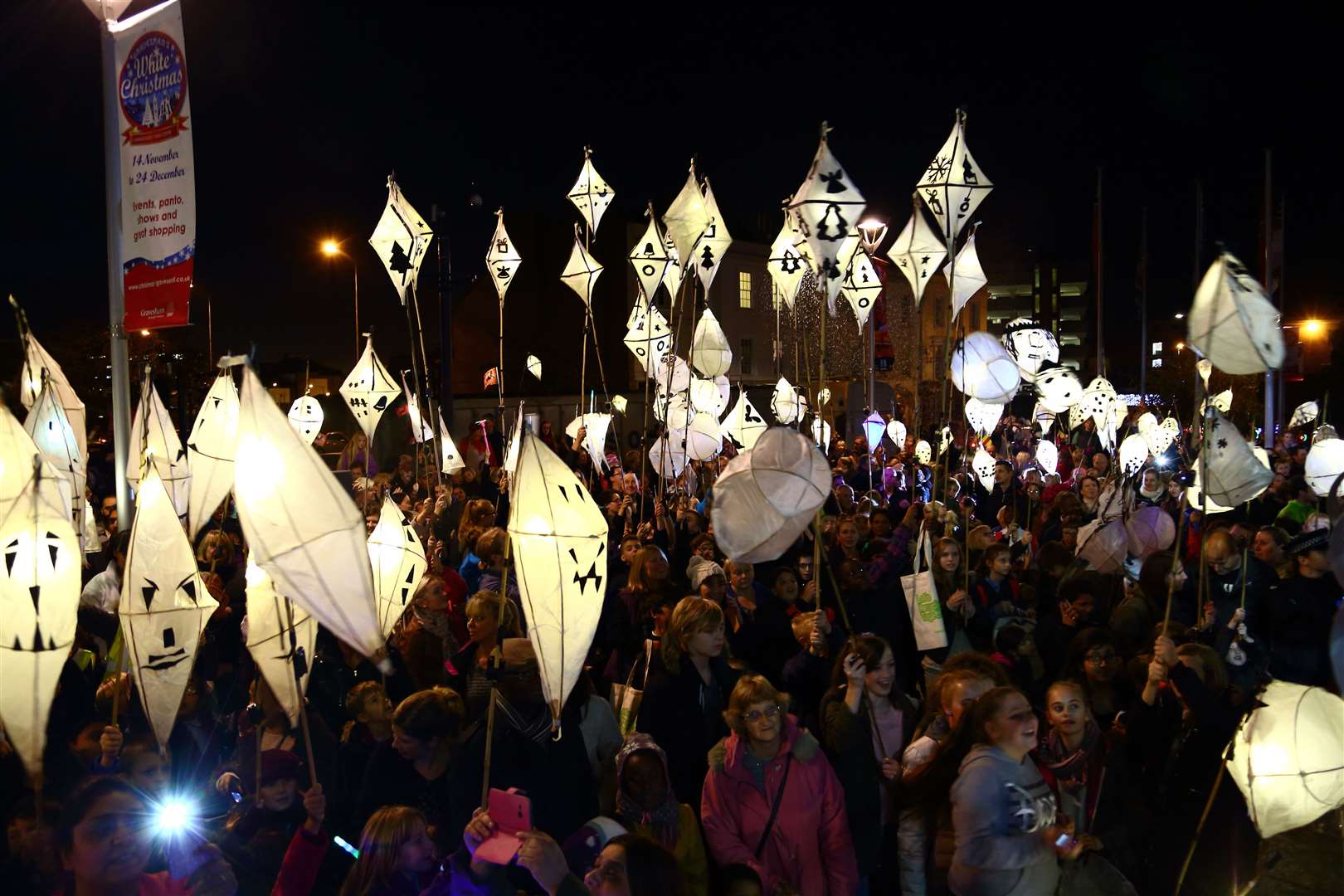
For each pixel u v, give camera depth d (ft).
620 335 133.80
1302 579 23.89
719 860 14.11
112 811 11.33
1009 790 12.41
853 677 16.16
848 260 23.54
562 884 11.30
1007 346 45.27
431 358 139.64
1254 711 13.60
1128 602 23.36
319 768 16.47
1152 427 49.06
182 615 14.16
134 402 68.28
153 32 30.32
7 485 12.17
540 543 13.48
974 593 26.16
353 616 11.18
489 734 13.21
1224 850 16.14
